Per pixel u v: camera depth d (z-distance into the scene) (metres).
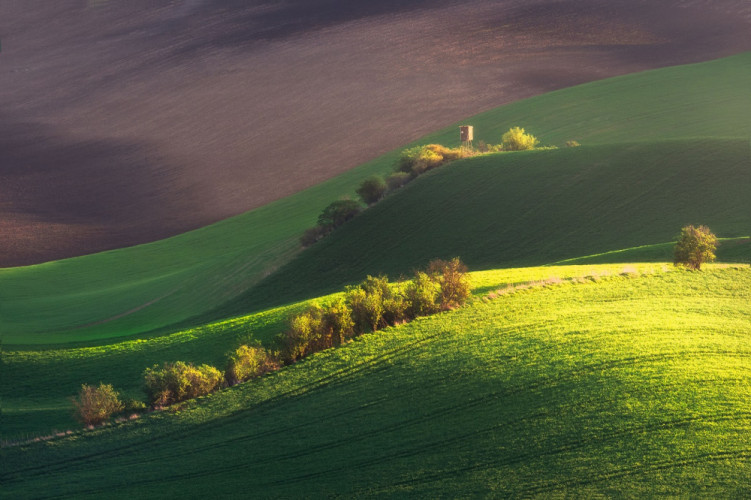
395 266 75.31
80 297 91.38
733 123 130.12
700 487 23.19
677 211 75.12
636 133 133.62
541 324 37.72
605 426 26.98
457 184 88.38
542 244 74.31
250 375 38.31
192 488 27.95
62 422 41.03
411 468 26.64
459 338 37.28
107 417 36.75
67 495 28.89
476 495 24.38
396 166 100.12
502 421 28.53
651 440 25.81
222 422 33.38
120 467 30.81
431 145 101.94
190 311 76.62
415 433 28.97
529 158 91.50
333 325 41.06
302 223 114.88
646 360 31.75
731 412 27.03
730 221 71.12
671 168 83.25
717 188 77.88
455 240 77.81
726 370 30.44
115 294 90.12
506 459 26.12
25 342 67.25
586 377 30.70
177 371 38.19
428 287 43.94
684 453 24.88
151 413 35.81
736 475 23.52
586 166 86.94
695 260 48.88
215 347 50.28
